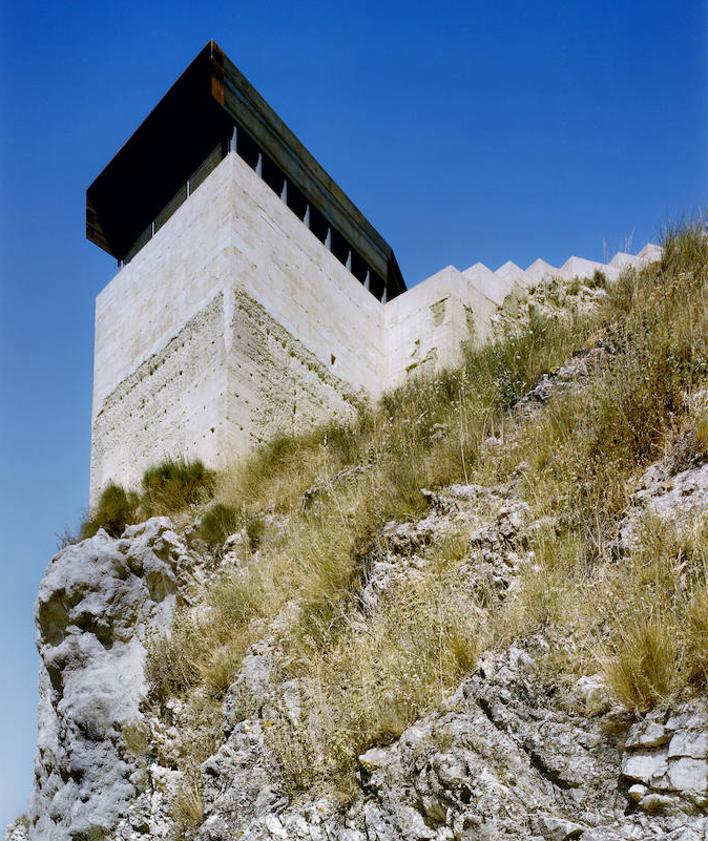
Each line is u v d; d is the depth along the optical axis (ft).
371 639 19.89
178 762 22.35
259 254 44.21
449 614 18.52
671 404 21.84
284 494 31.42
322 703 18.81
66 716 25.98
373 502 25.64
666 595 15.44
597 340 29.37
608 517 19.24
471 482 24.36
